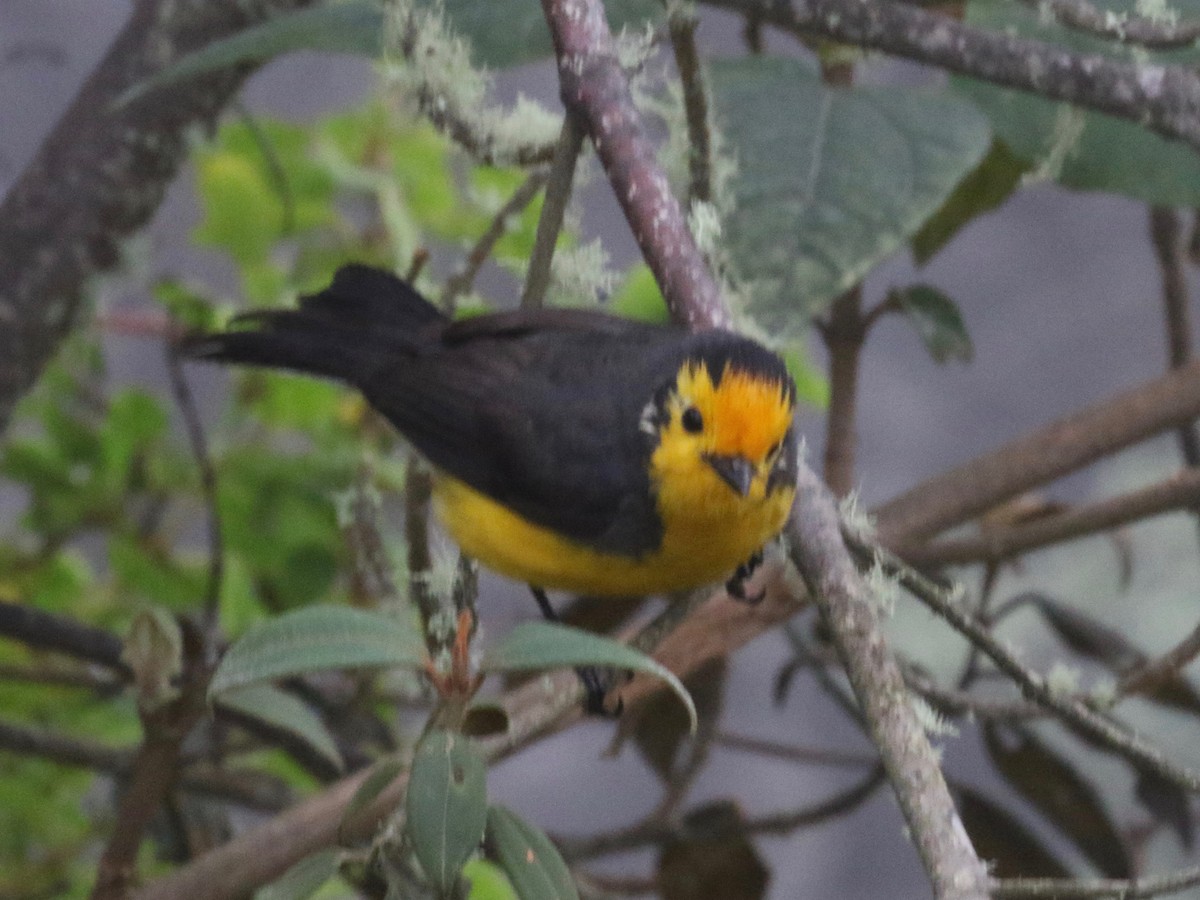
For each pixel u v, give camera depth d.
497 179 10.36
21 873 9.92
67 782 10.34
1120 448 8.32
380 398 8.06
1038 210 25.92
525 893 4.81
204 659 7.27
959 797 9.58
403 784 7.09
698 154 6.82
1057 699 6.05
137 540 10.66
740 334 6.63
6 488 14.99
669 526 7.47
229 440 10.70
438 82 6.91
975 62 6.54
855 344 8.73
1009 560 9.44
